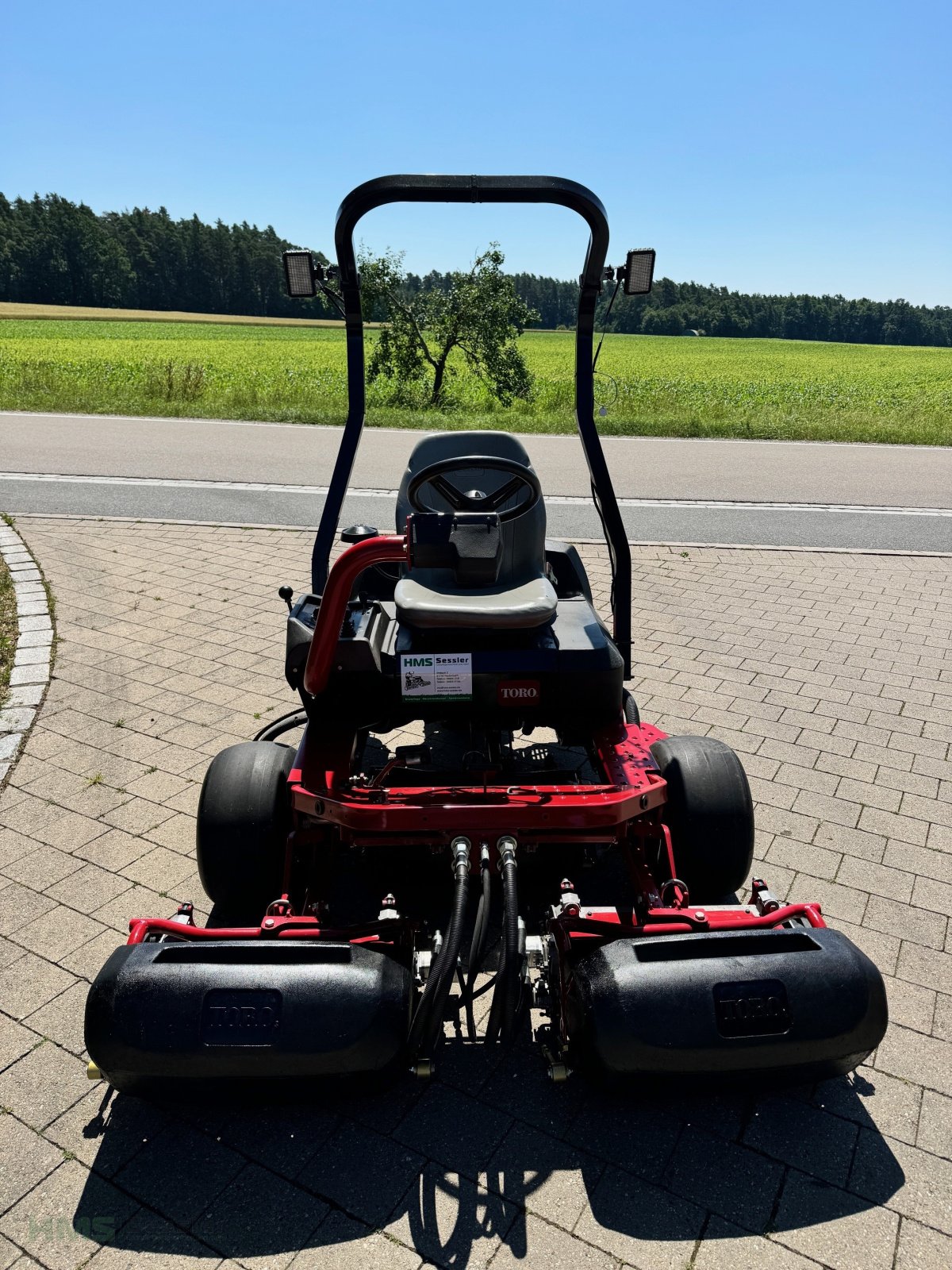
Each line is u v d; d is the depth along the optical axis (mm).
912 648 6148
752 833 3055
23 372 22312
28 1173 2383
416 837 2744
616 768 2934
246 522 9008
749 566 8047
